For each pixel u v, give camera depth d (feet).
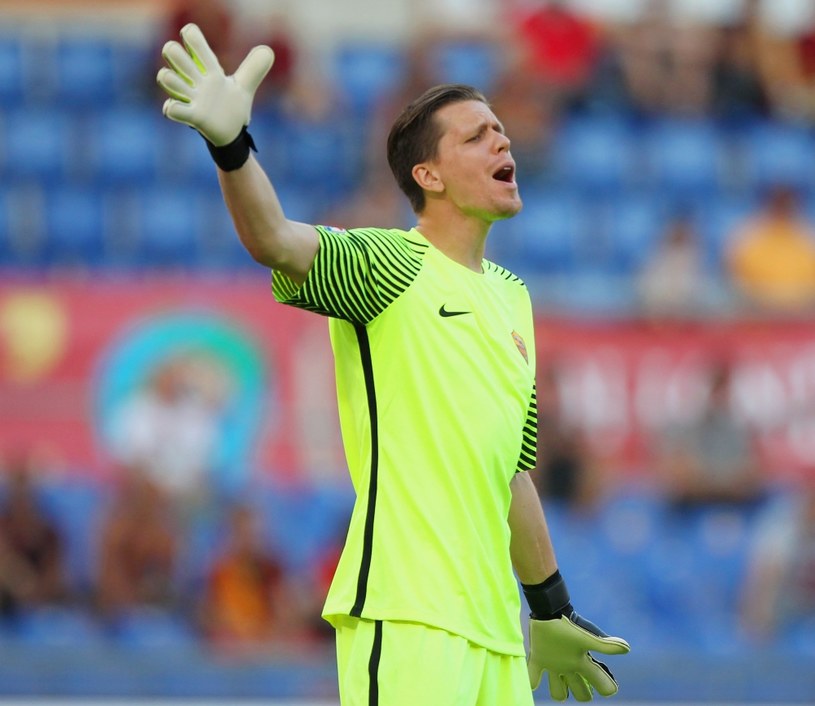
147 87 172.35
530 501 48.62
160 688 106.93
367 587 42.78
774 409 135.64
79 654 107.04
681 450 133.49
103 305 131.03
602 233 164.66
